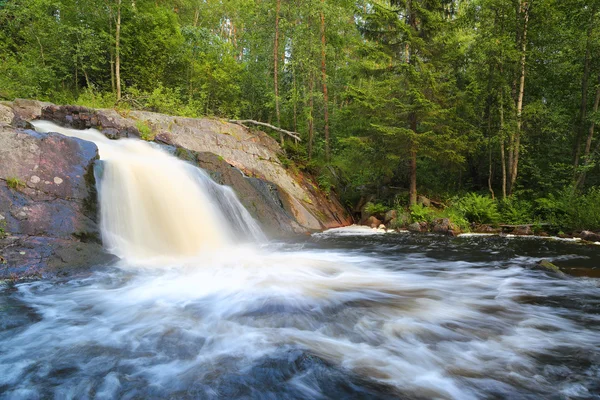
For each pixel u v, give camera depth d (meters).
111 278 5.87
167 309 4.66
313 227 13.36
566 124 15.82
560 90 16.81
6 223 5.99
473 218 14.50
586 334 4.02
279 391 2.85
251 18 20.98
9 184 6.39
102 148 9.58
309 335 3.95
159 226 7.95
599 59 14.95
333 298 5.19
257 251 8.95
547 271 6.94
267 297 5.16
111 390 2.88
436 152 14.04
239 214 10.46
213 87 19.98
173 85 20.30
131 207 7.74
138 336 3.87
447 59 14.48
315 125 21.12
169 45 19.48
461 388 2.92
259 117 22.30
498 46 15.03
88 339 3.78
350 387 2.91
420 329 4.13
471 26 16.45
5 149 6.71
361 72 15.21
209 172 10.96
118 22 16.91
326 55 19.97
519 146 15.79
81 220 6.72
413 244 10.49
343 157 18.94
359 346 3.69
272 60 21.20
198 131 13.49
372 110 14.41
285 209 12.93
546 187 15.83
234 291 5.41
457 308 4.84
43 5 16.78
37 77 15.87
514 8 15.41
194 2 27.78
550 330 4.13
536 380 3.05
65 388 2.90
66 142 7.51
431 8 14.51
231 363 3.30
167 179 8.98
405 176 18.25
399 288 5.80
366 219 15.66
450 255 8.77
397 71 14.53
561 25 15.12
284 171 15.14
